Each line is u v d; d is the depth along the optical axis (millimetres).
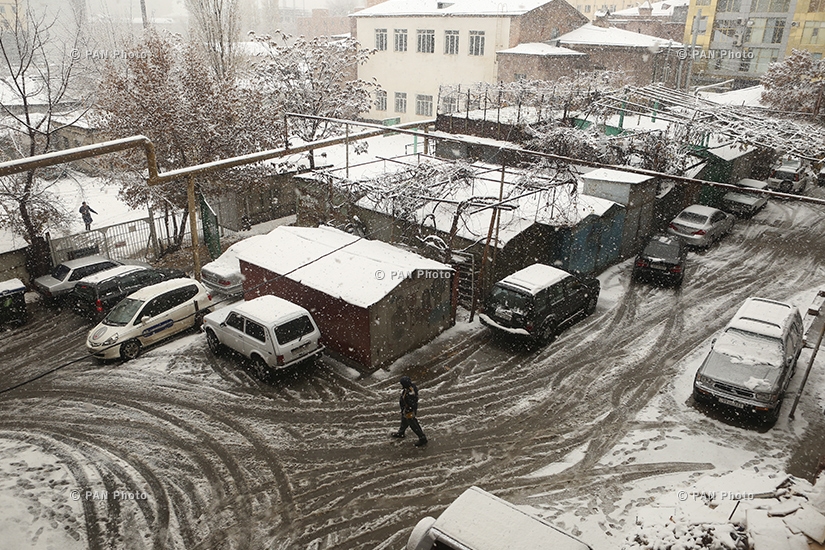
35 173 19688
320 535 9281
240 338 13766
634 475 10477
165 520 9562
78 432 11797
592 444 11414
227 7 30891
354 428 11992
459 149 27328
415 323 14961
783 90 33062
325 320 14695
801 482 8438
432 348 15242
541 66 39031
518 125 27062
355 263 15125
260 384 13586
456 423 12156
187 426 12016
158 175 13594
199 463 10930
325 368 14211
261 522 9547
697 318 16828
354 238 17500
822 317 15594
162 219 24312
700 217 22625
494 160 26297
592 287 16906
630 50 42250
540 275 15633
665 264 18703
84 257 19578
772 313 13766
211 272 18156
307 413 12484
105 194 29344
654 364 14336
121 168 19938
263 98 23625
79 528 9336
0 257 18531
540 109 28203
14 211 19578
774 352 12414
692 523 7594
